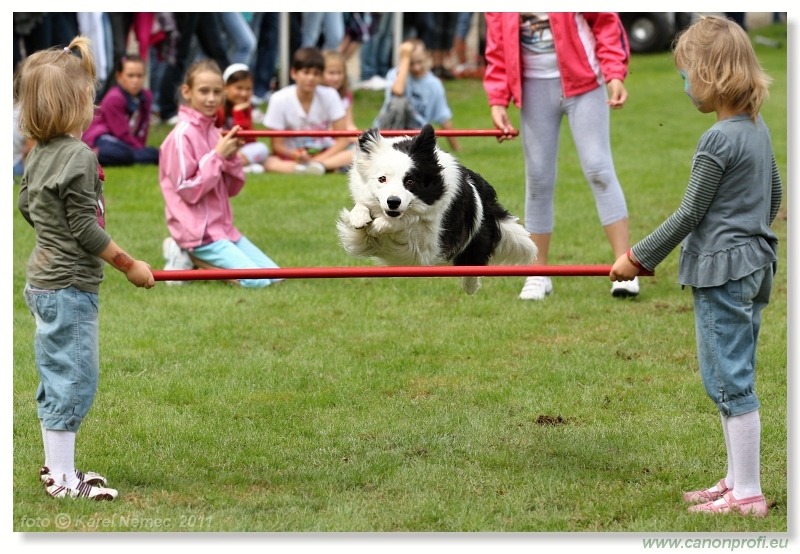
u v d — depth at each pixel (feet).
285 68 63.21
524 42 29.17
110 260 16.87
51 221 16.72
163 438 20.29
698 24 16.62
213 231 32.12
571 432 20.52
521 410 21.81
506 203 42.63
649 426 20.77
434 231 20.75
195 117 32.40
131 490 18.07
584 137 29.25
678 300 30.07
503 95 29.58
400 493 17.92
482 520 16.80
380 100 69.82
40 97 16.49
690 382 23.27
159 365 24.68
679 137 58.80
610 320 28.14
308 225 39.17
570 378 23.70
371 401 22.38
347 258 34.22
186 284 31.83
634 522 16.72
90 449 19.70
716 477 18.44
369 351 25.71
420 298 30.30
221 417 21.44
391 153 20.44
